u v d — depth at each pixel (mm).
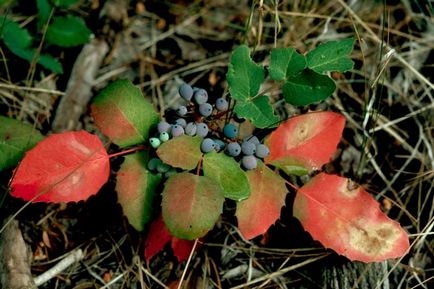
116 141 495
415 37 633
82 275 540
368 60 624
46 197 474
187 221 456
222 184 471
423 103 608
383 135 595
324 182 499
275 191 488
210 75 618
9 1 588
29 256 530
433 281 536
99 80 610
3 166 504
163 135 480
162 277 537
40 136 513
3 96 593
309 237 547
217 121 530
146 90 612
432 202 560
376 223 488
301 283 536
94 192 484
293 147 501
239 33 637
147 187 486
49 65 587
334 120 501
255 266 545
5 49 607
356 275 521
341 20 631
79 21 601
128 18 641
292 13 626
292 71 480
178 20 646
